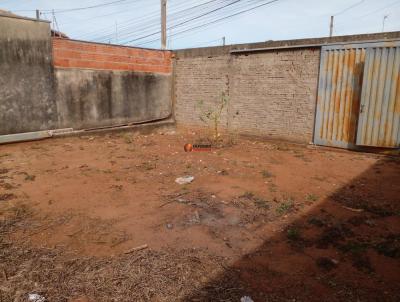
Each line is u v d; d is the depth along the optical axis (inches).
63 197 190.9
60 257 128.0
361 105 309.9
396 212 174.1
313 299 105.0
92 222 158.9
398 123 295.0
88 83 373.7
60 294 106.4
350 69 315.9
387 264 125.6
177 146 347.9
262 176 237.0
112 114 404.8
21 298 103.8
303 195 199.3
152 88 448.8
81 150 312.3
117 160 278.2
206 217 166.4
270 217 167.5
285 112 368.5
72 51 354.0
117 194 197.2
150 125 441.1
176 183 218.5
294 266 123.7
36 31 321.1
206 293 107.4
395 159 293.7
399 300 104.7
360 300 104.7
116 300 104.0
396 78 290.7
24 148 310.2
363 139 313.7
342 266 124.0
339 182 225.9
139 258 127.2
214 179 228.5
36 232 148.2
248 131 403.9
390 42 288.4
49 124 344.2
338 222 162.1
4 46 300.4
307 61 344.5
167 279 114.6
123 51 404.5
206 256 129.6
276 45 363.9
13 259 125.6
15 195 191.3
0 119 306.3
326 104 335.3
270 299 104.7
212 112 437.7
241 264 124.6
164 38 581.6
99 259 126.6
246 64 393.4
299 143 362.3
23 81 318.0
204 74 438.0
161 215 167.9
